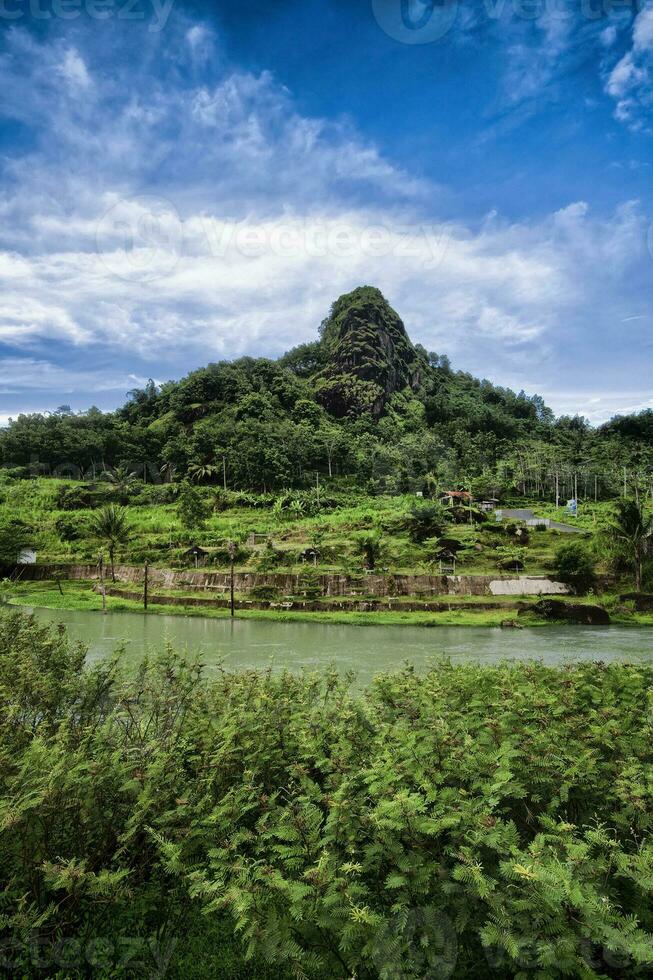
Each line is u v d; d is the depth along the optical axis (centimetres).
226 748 447
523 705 492
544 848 328
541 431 17088
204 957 377
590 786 412
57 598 4359
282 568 5181
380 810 347
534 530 6675
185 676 575
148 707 548
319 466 12369
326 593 4416
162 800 425
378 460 12281
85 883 382
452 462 12050
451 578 4453
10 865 404
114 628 3070
